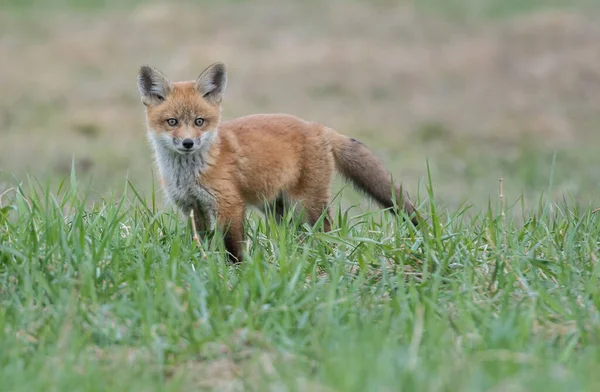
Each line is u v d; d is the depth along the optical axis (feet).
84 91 110.01
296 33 135.54
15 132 94.27
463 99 109.50
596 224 38.22
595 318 29.99
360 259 34.37
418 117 102.53
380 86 112.68
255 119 42.75
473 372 25.32
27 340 29.01
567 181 76.28
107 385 25.81
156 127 41.14
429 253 35.01
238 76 114.42
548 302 30.78
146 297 31.07
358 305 31.27
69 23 140.56
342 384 24.57
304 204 43.09
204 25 138.00
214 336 28.81
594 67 116.98
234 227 40.16
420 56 124.06
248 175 41.16
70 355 27.20
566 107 107.45
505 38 129.80
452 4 154.61
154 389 25.48
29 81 113.39
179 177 40.86
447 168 84.12
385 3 153.38
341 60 120.88
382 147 91.45
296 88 111.14
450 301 32.07
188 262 34.65
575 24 131.95
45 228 35.24
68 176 73.00
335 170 44.47
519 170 82.89
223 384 26.40
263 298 30.76
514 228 39.63
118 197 56.65
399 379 24.85
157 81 41.47
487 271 34.35
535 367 25.93
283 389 24.84
